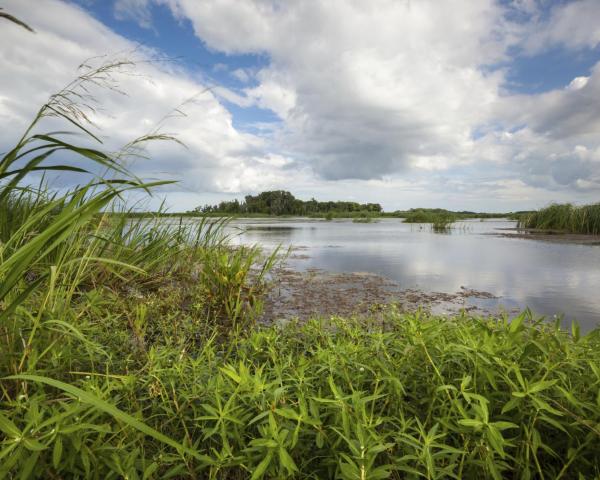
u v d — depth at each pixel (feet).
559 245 36.76
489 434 3.96
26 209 11.44
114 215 15.28
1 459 3.78
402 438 4.17
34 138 6.04
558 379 4.74
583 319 12.12
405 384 5.76
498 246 35.83
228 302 12.03
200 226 17.12
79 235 10.27
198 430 5.20
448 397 4.81
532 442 4.33
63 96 7.07
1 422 3.55
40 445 3.48
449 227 68.85
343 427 4.18
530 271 21.50
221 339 10.10
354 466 3.64
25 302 7.84
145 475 3.87
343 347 6.62
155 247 14.79
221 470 4.44
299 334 9.71
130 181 5.57
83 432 4.11
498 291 16.39
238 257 13.74
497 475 3.90
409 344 6.12
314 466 4.66
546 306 13.80
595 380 4.97
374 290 16.56
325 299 14.93
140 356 7.30
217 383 5.27
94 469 3.99
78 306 8.92
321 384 5.89
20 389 5.12
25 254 4.63
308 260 26.22
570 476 4.54
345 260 26.16
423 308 13.47
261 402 4.78
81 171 6.02
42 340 6.16
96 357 6.69
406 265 23.93
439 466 4.38
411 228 70.74
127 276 13.17
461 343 5.96
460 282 18.45
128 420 3.64
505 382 5.08
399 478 4.27
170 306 11.57
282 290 16.63
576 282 18.31
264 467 3.77
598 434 4.14
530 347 5.05
